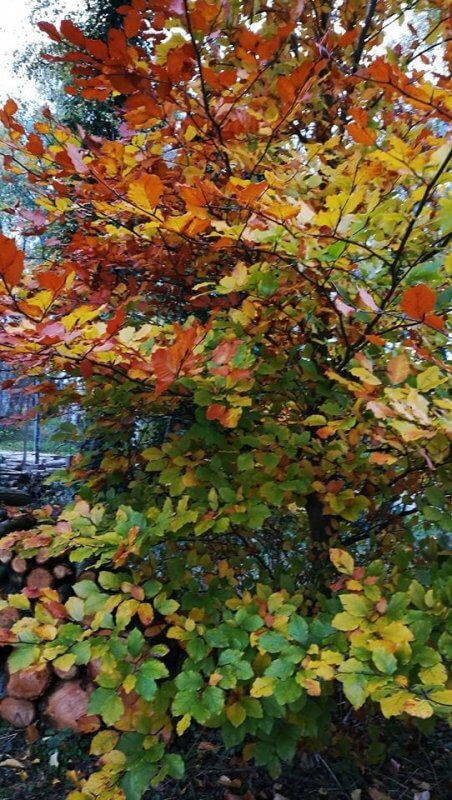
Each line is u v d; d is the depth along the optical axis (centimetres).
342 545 201
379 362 161
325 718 160
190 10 148
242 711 134
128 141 208
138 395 172
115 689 128
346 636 131
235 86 166
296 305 163
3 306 120
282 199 143
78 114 446
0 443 803
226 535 213
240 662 128
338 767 205
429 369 116
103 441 241
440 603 127
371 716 211
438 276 131
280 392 176
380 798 194
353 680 111
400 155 117
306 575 209
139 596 140
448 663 136
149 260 194
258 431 178
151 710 144
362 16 212
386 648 113
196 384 145
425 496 146
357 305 148
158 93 149
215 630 137
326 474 164
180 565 169
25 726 248
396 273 139
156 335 157
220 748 221
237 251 174
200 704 123
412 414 112
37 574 275
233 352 127
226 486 156
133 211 139
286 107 150
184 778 207
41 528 170
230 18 175
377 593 128
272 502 149
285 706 149
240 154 164
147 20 164
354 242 128
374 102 206
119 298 202
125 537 145
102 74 149
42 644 136
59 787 214
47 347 123
